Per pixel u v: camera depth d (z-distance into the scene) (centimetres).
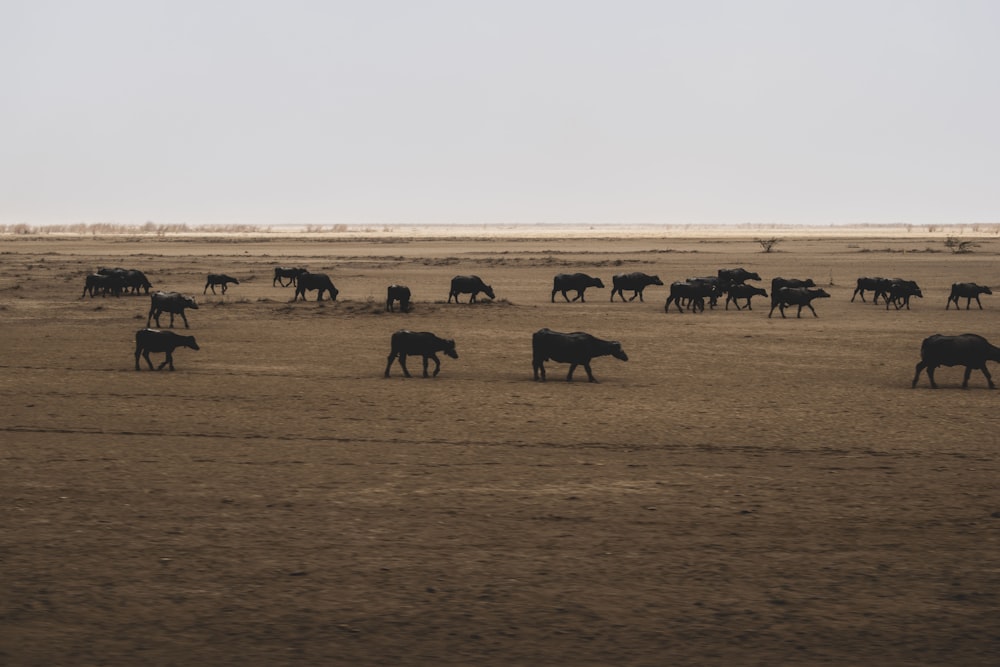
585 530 2511
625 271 14700
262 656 1778
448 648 1812
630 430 3778
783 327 7538
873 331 7281
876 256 18800
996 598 2067
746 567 2241
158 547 2366
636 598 2055
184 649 1806
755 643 1842
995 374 5278
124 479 2997
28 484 2927
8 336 6788
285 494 2841
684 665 1752
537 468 3166
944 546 2394
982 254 19638
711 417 4041
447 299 10188
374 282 12731
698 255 19738
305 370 5328
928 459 3309
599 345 4988
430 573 2197
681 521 2592
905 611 1997
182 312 7244
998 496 2844
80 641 1836
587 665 1747
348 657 1777
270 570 2212
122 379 4978
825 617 1964
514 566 2244
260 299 9888
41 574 2177
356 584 2130
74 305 9162
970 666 1759
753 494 2858
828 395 4597
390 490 2889
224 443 3525
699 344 6525
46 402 4316
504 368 5450
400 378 5066
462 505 2733
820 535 2477
